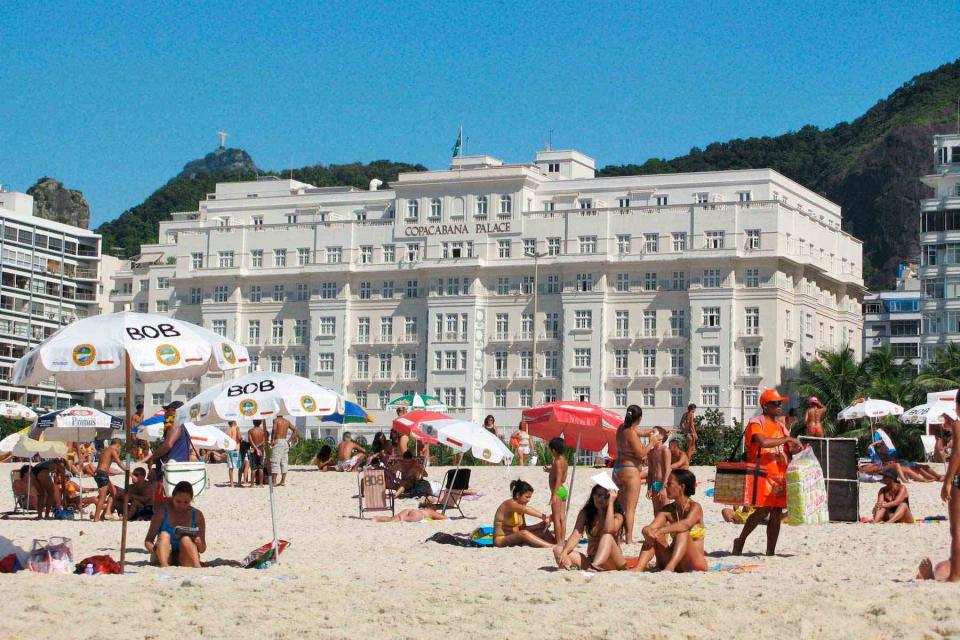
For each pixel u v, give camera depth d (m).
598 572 22.42
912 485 43.66
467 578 22.53
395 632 17.62
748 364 134.62
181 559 24.78
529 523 35.94
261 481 50.06
